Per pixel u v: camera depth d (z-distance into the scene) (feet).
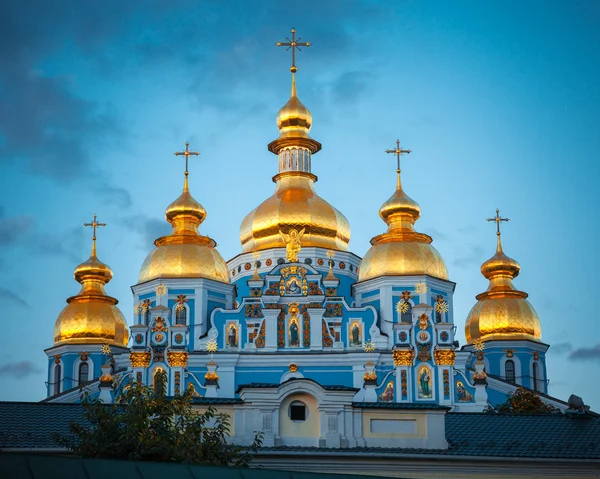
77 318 378.73
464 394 323.98
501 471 189.78
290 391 195.62
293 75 403.75
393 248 355.36
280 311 336.08
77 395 340.18
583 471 190.08
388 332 343.26
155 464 125.90
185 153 382.01
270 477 130.62
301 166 390.63
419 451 190.19
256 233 378.94
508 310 385.70
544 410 311.68
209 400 196.34
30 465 118.83
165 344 332.19
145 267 360.28
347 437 193.98
